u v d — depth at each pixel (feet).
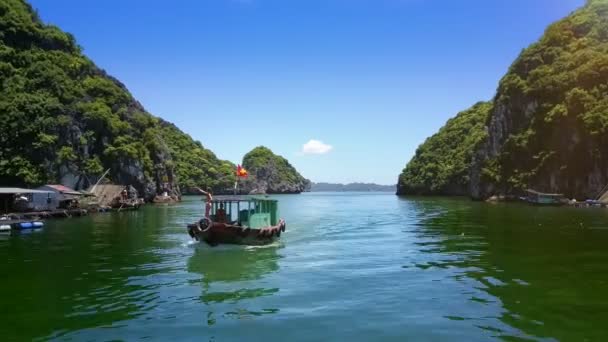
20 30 259.19
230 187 535.19
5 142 210.59
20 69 244.01
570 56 247.50
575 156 220.84
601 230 96.58
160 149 310.24
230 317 37.68
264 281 51.01
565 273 52.75
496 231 98.37
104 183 241.35
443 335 33.04
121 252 73.72
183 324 36.06
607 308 38.83
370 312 38.58
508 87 277.85
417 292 44.96
